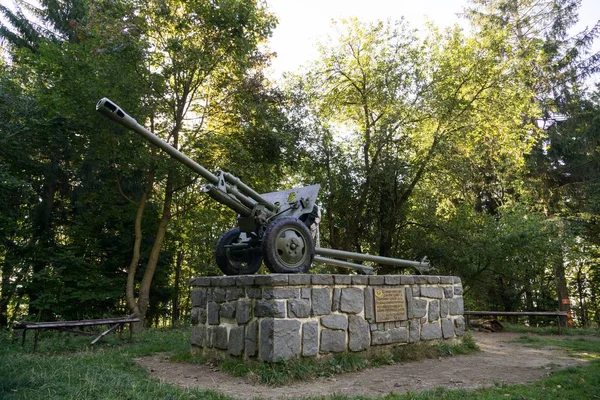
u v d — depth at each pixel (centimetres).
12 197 1304
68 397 405
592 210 1823
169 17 1236
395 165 1562
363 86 1628
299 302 612
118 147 1241
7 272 1420
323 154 1655
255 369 579
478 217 1781
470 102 1577
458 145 1603
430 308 798
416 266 950
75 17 1703
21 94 1235
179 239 1836
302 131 1622
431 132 1594
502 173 1902
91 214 1529
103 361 633
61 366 539
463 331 853
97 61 1175
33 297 1384
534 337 1038
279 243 668
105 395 424
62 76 1221
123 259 1581
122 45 1156
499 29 1920
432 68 1586
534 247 1572
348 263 854
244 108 1384
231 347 644
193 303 739
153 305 1712
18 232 1395
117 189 1497
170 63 1271
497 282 2019
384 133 1544
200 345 710
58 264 1383
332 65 1667
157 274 1631
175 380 563
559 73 1978
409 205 1781
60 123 1239
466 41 1596
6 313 1539
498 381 556
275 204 755
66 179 1517
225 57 1331
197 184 1552
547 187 1962
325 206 1716
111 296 1385
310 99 1669
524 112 1706
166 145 640
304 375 566
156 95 1244
